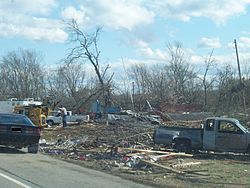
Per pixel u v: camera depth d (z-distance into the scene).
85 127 39.22
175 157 20.53
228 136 21.73
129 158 18.86
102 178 13.95
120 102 72.25
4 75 100.38
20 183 12.28
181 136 22.66
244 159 21.02
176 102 76.50
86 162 18.42
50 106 53.62
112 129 34.56
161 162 18.56
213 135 21.89
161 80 84.81
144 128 34.09
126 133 31.55
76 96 81.81
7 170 14.91
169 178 14.25
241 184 13.40
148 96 76.88
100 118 50.69
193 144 22.38
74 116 51.09
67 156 20.81
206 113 58.62
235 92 67.44
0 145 21.95
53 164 17.33
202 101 81.94
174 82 84.81
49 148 24.08
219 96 72.75
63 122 42.47
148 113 54.91
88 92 81.25
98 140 26.64
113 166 17.06
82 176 14.22
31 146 21.69
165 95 79.94
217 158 21.22
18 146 21.70
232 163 19.06
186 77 85.06
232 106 67.31
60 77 88.38
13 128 21.05
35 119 39.91
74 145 25.45
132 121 43.31
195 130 22.55
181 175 14.93
